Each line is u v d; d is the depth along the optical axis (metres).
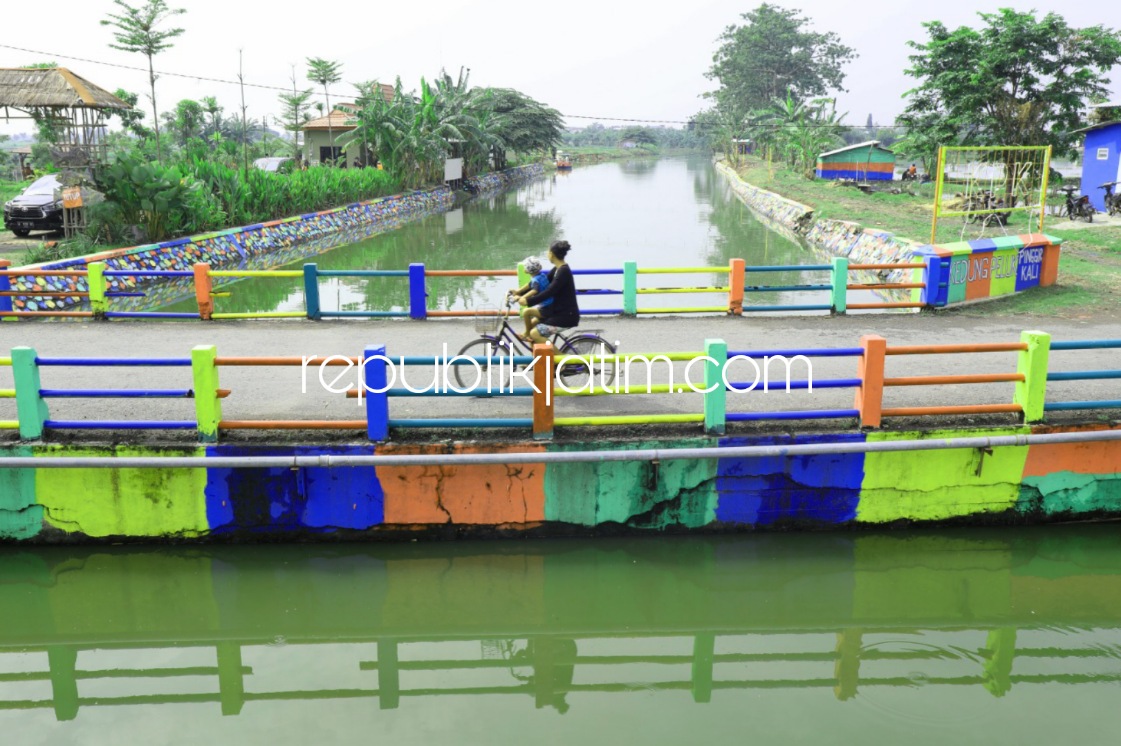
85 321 12.43
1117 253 20.16
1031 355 7.46
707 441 7.34
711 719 5.61
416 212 42.31
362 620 6.96
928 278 12.84
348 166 49.75
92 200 22.17
